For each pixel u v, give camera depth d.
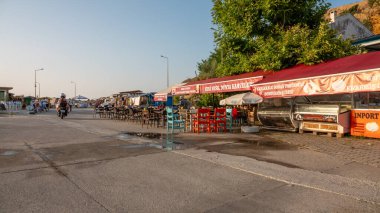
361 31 27.09
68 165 5.97
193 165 6.02
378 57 8.58
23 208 3.68
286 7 14.38
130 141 9.40
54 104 69.31
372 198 4.05
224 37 16.75
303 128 11.08
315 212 3.59
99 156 6.90
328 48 11.61
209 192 4.35
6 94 47.59
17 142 9.11
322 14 15.22
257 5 14.72
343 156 6.85
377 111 9.06
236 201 3.98
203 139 9.91
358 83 7.59
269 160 6.46
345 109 9.84
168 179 5.02
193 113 12.57
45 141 9.36
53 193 4.26
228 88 12.98
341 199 4.04
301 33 12.65
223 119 12.74
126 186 4.62
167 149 7.85
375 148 7.72
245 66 15.07
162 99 19.80
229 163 6.16
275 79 10.40
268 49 13.06
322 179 4.97
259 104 13.86
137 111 18.44
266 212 3.60
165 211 3.64
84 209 3.67
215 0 16.78
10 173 5.32
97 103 44.41
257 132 12.04
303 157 6.79
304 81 9.05
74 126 15.15
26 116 25.44
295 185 4.68
